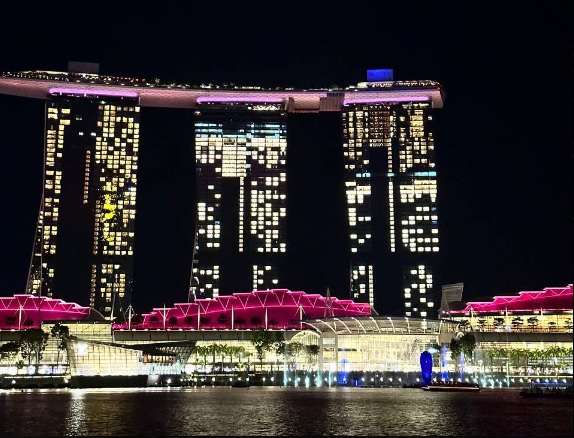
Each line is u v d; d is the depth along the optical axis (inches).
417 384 7859.3
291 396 5506.9
